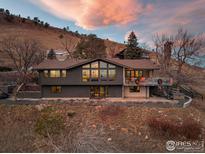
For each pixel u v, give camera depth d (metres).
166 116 26.59
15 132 18.72
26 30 125.69
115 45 97.50
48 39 113.31
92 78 35.88
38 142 15.72
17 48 52.47
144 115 26.84
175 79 46.06
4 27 120.62
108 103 30.06
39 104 29.81
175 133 21.52
